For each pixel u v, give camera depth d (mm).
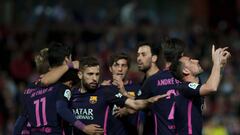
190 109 20094
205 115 40469
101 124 21234
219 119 39906
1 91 40656
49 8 49281
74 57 21953
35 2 49469
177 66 20703
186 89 19922
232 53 47125
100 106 21234
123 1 50719
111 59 22734
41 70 21656
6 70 45281
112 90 21125
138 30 47812
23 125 21312
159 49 21469
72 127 21125
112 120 21422
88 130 20109
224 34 49469
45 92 20812
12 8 49375
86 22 49219
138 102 19953
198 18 51500
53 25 48250
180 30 48281
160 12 51469
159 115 20469
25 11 49375
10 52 45906
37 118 20812
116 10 50281
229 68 44500
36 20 48688
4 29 47688
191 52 45344
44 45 46688
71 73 21172
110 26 48719
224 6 52562
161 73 20797
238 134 39375
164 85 20516
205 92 19562
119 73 22547
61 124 20703
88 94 21391
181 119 20141
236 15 52375
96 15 49875
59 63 20922
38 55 21781
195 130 20094
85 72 21156
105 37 47906
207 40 47625
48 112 20625
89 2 50062
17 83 44531
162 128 20391
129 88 22516
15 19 49344
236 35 49688
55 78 20688
